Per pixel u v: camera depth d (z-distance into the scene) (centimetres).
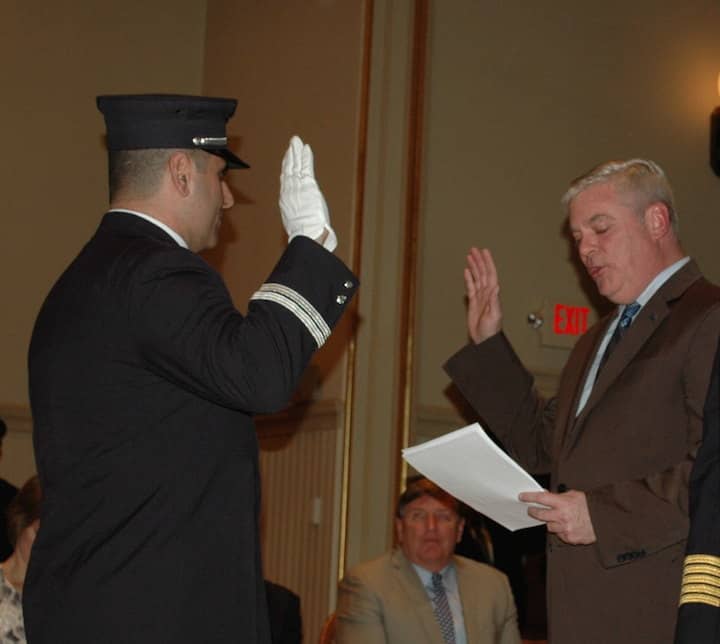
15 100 666
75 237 679
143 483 238
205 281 240
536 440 349
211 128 263
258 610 245
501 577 464
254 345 231
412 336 595
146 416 239
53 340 246
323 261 244
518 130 639
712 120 682
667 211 326
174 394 240
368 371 593
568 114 652
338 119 611
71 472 241
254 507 248
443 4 627
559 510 293
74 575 237
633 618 296
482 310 356
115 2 697
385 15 609
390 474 588
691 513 223
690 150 680
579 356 337
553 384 631
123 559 236
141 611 234
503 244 629
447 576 455
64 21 682
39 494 354
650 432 302
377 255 597
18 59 668
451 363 356
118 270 241
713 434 223
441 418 604
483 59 632
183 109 260
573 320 640
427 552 448
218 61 702
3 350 652
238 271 657
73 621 236
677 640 214
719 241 680
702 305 304
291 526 615
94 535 238
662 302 312
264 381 230
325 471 596
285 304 238
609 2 668
